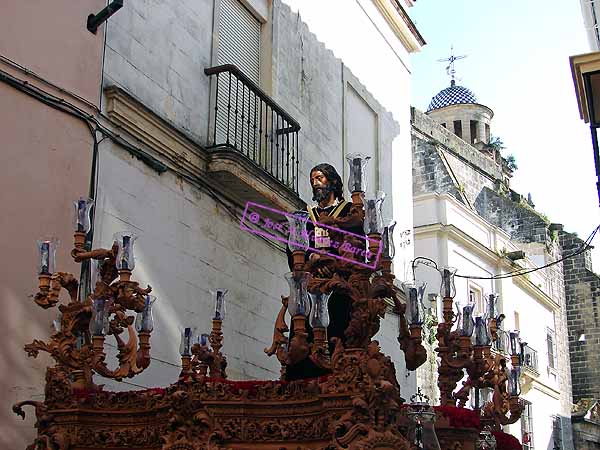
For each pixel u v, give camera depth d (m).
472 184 32.84
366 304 5.48
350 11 15.95
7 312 7.63
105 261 6.42
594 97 11.15
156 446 5.79
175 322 9.77
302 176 13.16
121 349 6.44
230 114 11.43
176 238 9.99
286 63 13.17
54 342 6.23
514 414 7.83
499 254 26.41
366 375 5.20
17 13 8.29
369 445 5.08
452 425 6.77
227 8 11.91
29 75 8.28
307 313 5.51
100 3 9.31
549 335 31.11
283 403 5.51
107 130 9.11
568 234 35.56
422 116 30.41
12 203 7.88
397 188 17.19
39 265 6.20
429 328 21.08
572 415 32.25
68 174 8.52
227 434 5.54
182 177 10.24
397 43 18.12
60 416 6.12
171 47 10.44
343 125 15.00
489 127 38.69
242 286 11.21
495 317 8.27
